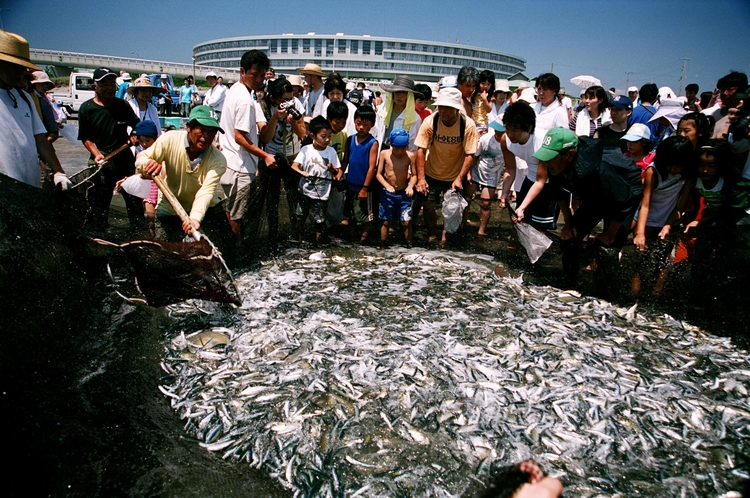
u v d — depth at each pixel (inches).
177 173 214.8
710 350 187.0
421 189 292.5
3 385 122.6
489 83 365.4
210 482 120.2
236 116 245.9
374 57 5255.9
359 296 220.1
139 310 195.0
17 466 112.0
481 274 254.2
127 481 119.0
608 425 138.8
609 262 240.2
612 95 429.4
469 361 165.8
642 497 117.0
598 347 182.2
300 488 118.5
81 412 135.8
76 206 201.5
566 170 220.2
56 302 158.9
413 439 133.0
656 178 226.1
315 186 282.7
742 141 216.7
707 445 134.3
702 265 219.0
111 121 264.8
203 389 151.6
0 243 144.5
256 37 5590.6
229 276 186.1
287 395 148.2
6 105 178.2
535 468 67.8
